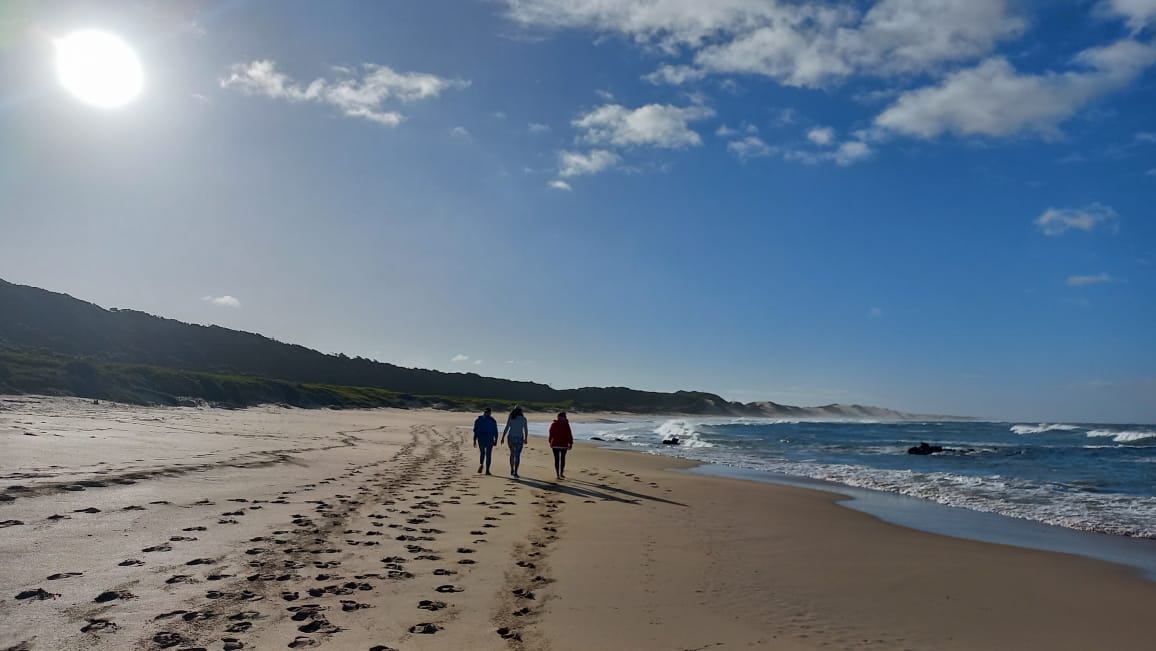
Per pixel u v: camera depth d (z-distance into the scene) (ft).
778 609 20.49
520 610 19.04
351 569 21.86
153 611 16.93
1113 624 20.20
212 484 36.37
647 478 56.39
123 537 23.68
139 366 146.72
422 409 261.24
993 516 40.68
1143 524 38.01
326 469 47.67
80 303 215.51
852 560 27.53
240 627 16.25
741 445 115.14
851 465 76.54
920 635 18.69
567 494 43.19
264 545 24.08
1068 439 149.59
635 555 26.63
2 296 190.39
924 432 187.21
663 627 18.37
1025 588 23.94
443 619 17.85
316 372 297.74
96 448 45.93
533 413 329.72
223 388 160.45
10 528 23.44
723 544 29.73
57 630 15.34
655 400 522.47
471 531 29.14
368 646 15.61
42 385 105.81
